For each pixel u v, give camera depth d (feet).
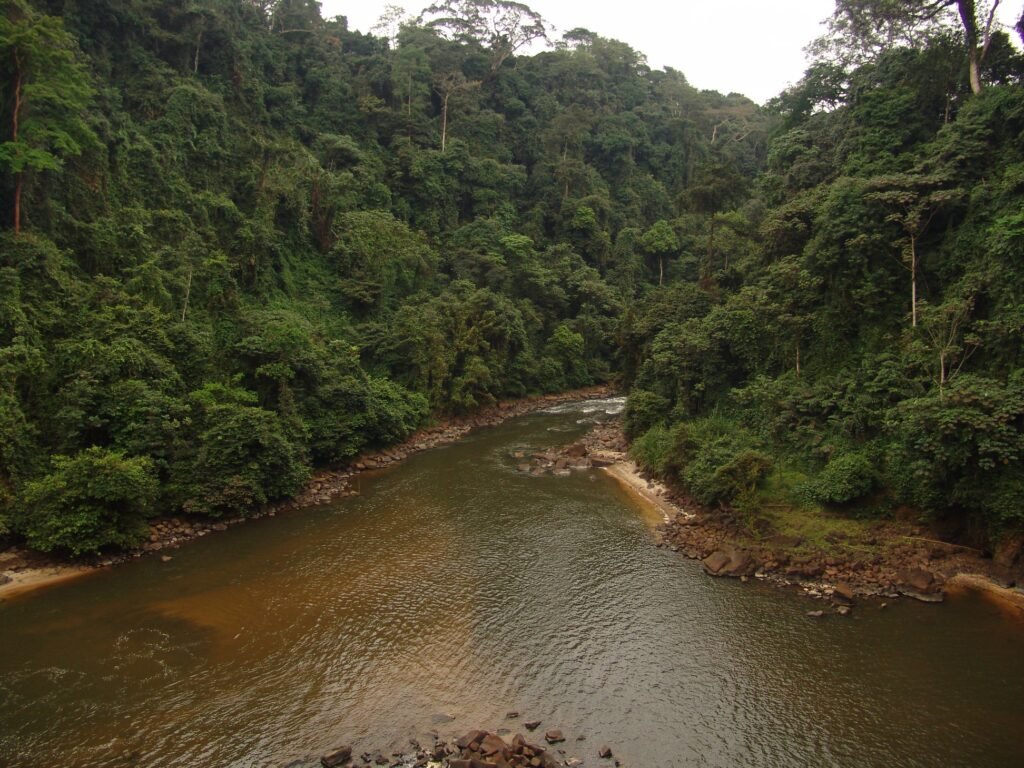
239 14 220.02
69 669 61.98
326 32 279.49
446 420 186.50
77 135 113.50
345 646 67.21
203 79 187.32
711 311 146.61
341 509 112.16
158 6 177.27
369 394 145.38
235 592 79.15
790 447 105.91
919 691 58.54
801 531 90.43
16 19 109.50
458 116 283.79
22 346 92.07
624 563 89.10
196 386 114.62
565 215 290.35
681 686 60.44
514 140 307.99
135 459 91.09
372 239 198.18
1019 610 71.51
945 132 110.42
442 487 126.21
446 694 59.16
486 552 92.84
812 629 69.87
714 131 392.06
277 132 211.41
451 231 250.78
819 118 157.17
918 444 80.43
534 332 244.63
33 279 102.27
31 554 84.02
